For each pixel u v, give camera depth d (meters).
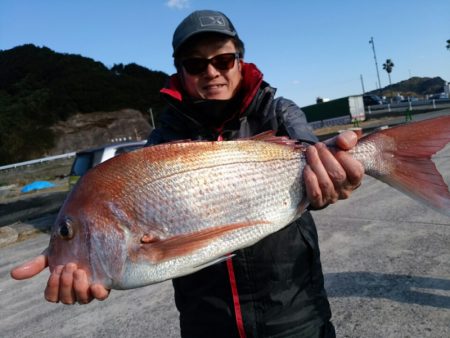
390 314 3.34
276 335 2.02
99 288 1.83
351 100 38.38
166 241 1.85
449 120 2.11
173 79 2.47
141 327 4.05
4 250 8.60
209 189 1.97
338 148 1.98
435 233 4.93
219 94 2.30
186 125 2.39
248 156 2.07
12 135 62.25
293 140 2.18
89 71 81.38
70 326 4.38
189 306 2.15
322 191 1.92
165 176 1.94
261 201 2.04
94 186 1.90
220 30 2.20
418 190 2.08
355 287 3.91
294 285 2.08
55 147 64.12
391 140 2.15
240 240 1.96
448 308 3.27
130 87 82.12
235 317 2.04
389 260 4.37
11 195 22.97
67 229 1.86
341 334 3.20
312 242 2.20
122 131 70.94
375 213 6.28
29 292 5.72
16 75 78.75
